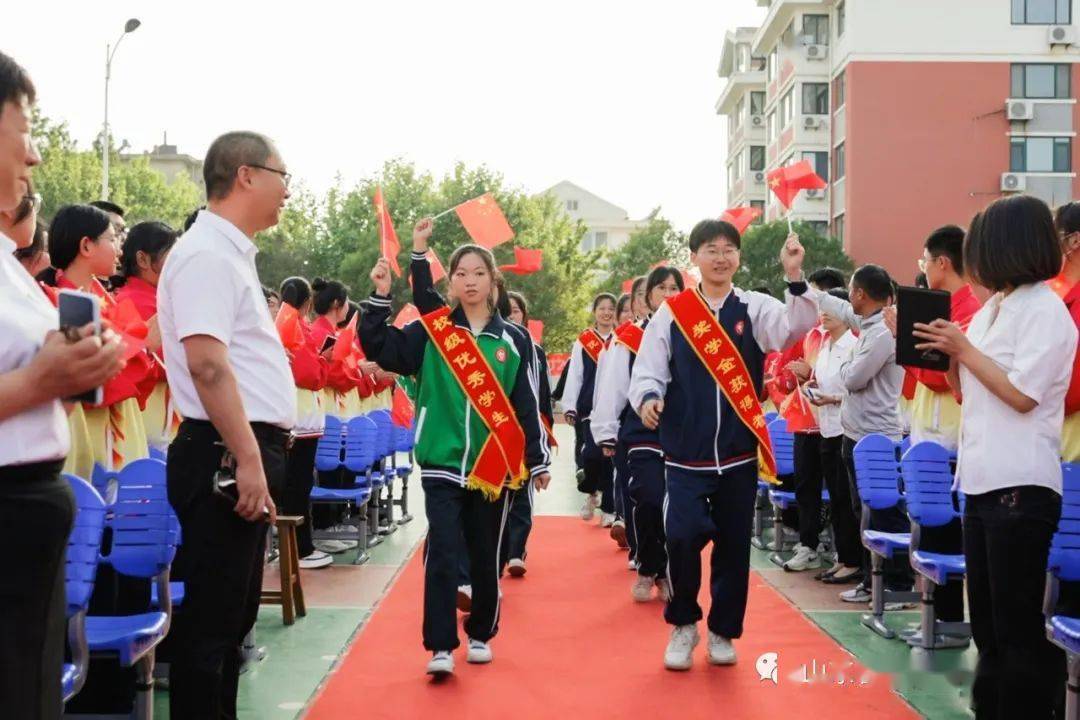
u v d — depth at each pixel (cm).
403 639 540
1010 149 2934
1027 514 328
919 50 2948
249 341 324
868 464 580
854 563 680
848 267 2923
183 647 311
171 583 434
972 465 340
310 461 713
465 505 490
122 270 484
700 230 491
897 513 592
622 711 427
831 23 3222
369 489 770
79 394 204
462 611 599
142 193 4606
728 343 479
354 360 832
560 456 1791
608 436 722
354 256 3572
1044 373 324
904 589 621
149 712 365
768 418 844
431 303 502
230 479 307
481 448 472
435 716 420
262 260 3844
